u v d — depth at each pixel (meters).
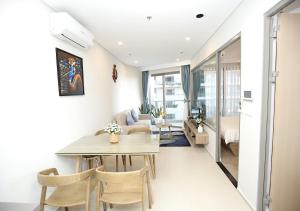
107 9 2.37
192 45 4.32
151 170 3.05
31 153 1.85
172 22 2.85
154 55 5.34
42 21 2.05
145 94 7.81
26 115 1.79
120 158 3.93
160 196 2.43
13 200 1.63
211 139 3.90
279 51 1.81
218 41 3.17
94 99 3.63
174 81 7.23
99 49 3.96
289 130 1.89
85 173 1.67
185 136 5.75
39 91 1.98
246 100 2.24
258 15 1.93
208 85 4.21
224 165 3.41
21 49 1.74
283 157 1.91
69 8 2.31
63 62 2.44
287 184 1.94
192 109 6.27
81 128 3.02
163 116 6.31
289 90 1.86
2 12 1.55
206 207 2.19
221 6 2.36
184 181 2.83
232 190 2.55
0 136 1.52
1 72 1.53
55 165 2.25
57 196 1.80
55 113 2.27
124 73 6.39
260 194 1.99
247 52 2.18
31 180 1.84
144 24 2.90
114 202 1.72
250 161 2.17
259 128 1.95
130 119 5.68
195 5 2.31
